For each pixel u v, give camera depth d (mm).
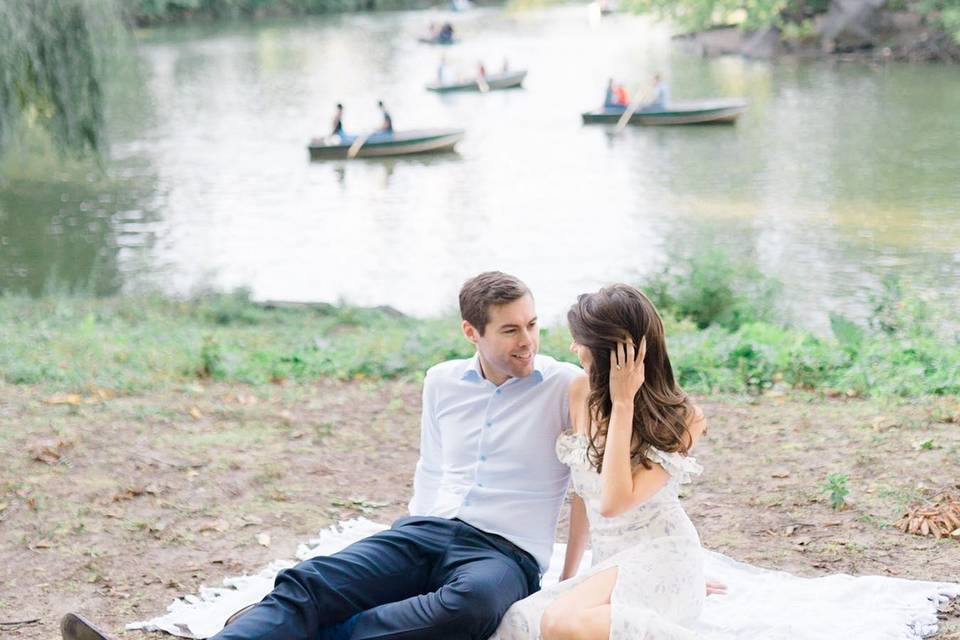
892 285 10938
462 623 3500
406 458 6316
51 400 7328
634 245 17391
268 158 25672
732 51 41438
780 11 42656
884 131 26031
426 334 9828
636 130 28266
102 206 20891
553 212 19984
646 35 48688
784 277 14797
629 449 3543
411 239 18531
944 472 5469
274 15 62688
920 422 6359
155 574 4688
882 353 8250
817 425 6504
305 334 10891
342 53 45438
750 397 7355
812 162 23094
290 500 5578
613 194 21172
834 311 12984
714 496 5457
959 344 8844
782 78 35531
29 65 14281
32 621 4277
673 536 3594
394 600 3730
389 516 5410
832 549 4699
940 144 24125
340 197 21812
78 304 13188
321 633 3633
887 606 4066
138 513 5344
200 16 60375
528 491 3906
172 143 27375
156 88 36281
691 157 24422
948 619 4016
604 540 3662
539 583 3906
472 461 3980
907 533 4820
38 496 5516
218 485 5754
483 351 3879
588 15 57219
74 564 4781
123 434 6594
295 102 33531
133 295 14570
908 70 35969
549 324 13375
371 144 25578
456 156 25875
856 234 17172
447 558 3771
